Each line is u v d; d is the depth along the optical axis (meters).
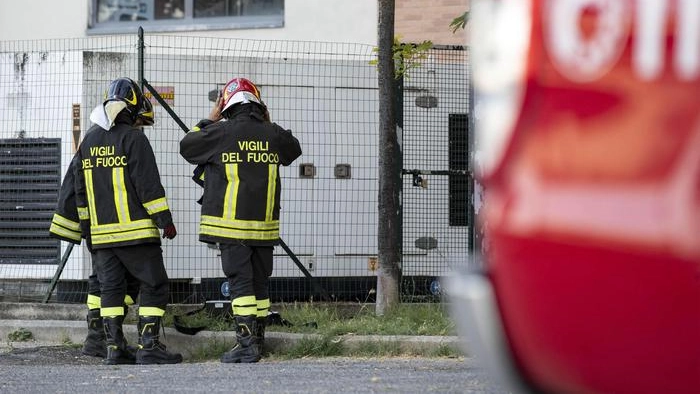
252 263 19.33
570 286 5.86
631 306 5.68
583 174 5.87
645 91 5.73
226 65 24.38
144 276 19.39
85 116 24.25
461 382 15.00
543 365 6.02
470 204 22.22
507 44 6.20
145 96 21.80
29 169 24.58
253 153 19.11
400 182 24.20
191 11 29.52
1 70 24.69
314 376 16.09
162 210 19.42
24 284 24.62
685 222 5.59
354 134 24.80
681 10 5.70
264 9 28.92
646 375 5.69
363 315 22.27
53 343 22.20
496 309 6.28
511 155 6.16
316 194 24.56
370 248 24.69
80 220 20.19
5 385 15.46
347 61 24.84
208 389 14.68
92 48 28.50
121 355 19.41
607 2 5.86
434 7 28.42
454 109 24.80
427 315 21.17
